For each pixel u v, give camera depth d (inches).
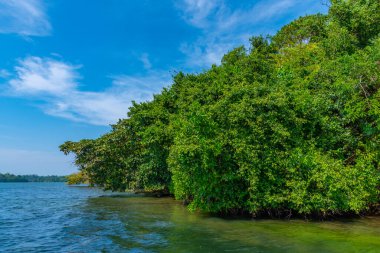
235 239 514.0
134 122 1280.8
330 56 1036.5
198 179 725.9
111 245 482.6
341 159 729.6
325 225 648.4
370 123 749.9
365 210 762.2
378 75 765.9
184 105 1010.7
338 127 767.7
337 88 805.9
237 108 722.2
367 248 450.6
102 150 1456.7
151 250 447.8
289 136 719.1
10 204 1254.3
